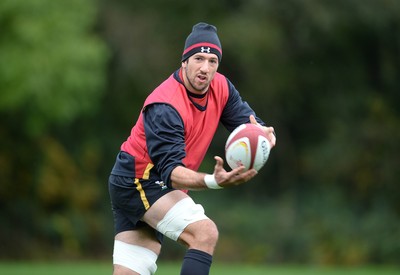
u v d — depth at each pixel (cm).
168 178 2128
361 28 10075
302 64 10188
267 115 10425
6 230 9050
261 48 9481
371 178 10088
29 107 7775
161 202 2294
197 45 2255
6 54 7394
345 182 10256
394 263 9162
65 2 7669
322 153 10350
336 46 10119
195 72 2250
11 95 7444
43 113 7781
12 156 9288
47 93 7531
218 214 10038
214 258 9456
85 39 7869
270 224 9881
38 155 9425
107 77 10019
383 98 10500
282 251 9506
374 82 10550
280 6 9606
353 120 10394
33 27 7381
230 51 9594
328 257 9231
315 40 9925
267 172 10712
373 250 9269
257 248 9512
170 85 2288
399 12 9769
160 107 2230
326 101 10488
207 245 2211
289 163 10625
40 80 7425
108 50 9331
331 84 10438
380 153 10162
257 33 9400
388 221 9550
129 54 9900
